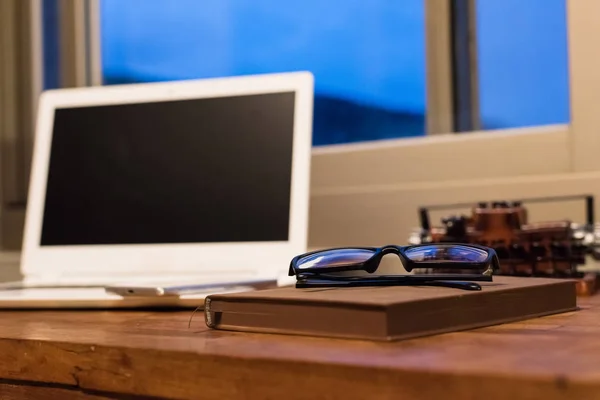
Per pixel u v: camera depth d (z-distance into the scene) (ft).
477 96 3.78
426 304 1.55
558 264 2.61
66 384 1.68
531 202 3.23
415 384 1.20
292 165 2.99
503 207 2.78
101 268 3.13
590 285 2.52
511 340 1.48
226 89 3.15
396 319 1.49
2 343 1.79
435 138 3.76
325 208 3.94
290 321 1.64
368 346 1.43
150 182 3.16
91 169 3.25
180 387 1.47
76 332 1.84
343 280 1.93
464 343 1.45
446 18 3.79
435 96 3.82
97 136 3.28
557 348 1.38
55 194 3.27
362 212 3.84
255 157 3.05
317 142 4.17
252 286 2.55
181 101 3.20
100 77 4.80
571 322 1.76
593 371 1.14
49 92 3.39
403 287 1.83
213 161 3.10
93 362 1.61
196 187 3.09
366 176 3.87
